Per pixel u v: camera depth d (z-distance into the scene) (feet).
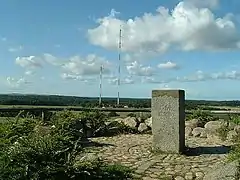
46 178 17.46
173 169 25.84
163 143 31.89
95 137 41.32
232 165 19.90
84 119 42.24
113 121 46.52
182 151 31.71
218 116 49.26
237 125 41.70
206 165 26.99
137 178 23.32
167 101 31.73
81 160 19.33
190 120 47.47
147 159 29.22
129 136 42.50
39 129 25.80
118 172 21.35
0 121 25.66
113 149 33.45
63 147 19.90
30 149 17.85
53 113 41.50
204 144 36.52
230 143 36.78
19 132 23.43
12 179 16.58
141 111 55.67
